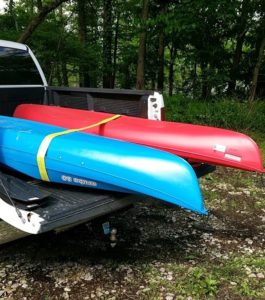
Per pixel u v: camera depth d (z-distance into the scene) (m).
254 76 10.30
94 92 4.16
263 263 3.18
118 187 2.71
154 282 2.91
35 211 2.48
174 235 3.67
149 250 3.38
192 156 3.28
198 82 13.34
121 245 3.45
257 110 9.02
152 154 2.69
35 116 4.23
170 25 9.41
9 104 4.50
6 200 2.54
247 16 10.91
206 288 2.83
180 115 8.91
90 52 11.96
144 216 4.07
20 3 12.49
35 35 10.15
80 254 3.28
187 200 2.54
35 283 2.89
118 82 17.52
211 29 12.47
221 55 13.06
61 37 10.74
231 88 13.12
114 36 16.78
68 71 12.43
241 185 5.12
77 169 2.79
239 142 3.19
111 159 2.70
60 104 4.65
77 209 2.56
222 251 3.39
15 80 4.57
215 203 4.48
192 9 9.53
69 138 2.92
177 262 3.19
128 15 15.99
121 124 3.60
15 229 2.65
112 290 2.82
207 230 3.79
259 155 3.15
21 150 3.03
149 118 3.74
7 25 11.23
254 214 4.20
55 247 3.39
